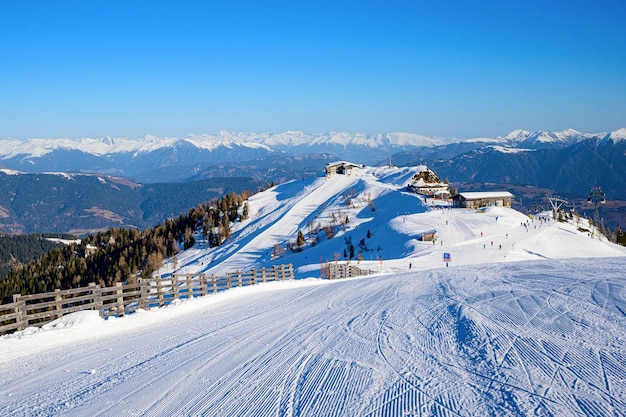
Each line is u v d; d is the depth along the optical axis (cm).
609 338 1020
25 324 1488
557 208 9506
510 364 903
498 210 9144
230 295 2384
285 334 1315
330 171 15688
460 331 1173
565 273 2042
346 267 4119
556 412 686
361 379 884
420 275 2500
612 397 729
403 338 1161
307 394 828
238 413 767
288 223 12069
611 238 9319
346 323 1398
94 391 924
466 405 734
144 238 12019
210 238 11962
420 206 10512
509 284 1844
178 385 925
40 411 838
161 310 1909
